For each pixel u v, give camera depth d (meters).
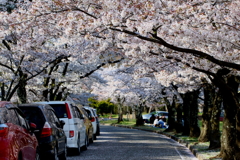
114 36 12.04
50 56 17.77
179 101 29.45
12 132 6.66
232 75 13.07
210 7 9.10
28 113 10.02
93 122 21.92
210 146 16.59
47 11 10.85
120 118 52.69
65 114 13.47
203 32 10.63
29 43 14.98
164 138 25.69
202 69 11.49
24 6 15.88
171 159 13.12
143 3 9.08
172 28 9.88
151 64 15.30
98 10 10.41
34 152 8.04
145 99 38.00
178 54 12.44
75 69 26.98
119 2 9.36
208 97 20.88
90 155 13.85
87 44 17.16
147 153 14.78
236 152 11.47
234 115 12.83
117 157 13.20
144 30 8.86
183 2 9.90
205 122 20.91
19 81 17.41
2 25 11.75
